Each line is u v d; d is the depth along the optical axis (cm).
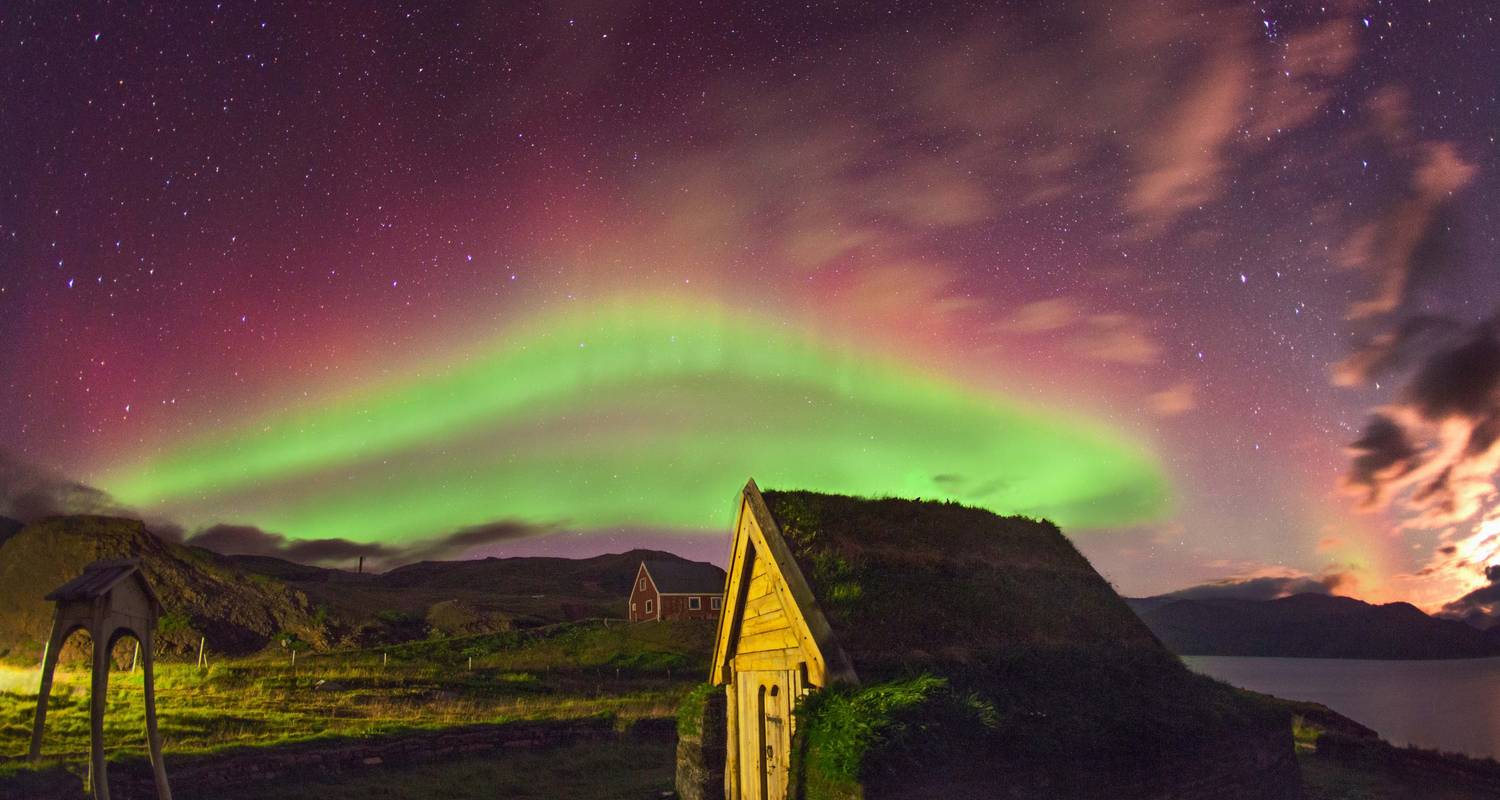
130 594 1015
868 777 835
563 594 17162
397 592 11331
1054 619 1337
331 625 6931
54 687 2611
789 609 1165
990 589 1322
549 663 5159
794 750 976
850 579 1191
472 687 3606
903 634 1124
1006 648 1187
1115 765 1023
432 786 1758
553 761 2109
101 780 922
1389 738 4609
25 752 1620
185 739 1898
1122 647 1358
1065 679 1164
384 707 2750
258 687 3022
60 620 968
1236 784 1197
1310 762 2111
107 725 1962
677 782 1551
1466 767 1841
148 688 1036
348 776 1817
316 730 2123
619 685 4328
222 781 1597
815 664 1086
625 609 11512
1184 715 1201
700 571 7981
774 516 1273
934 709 911
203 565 7100
